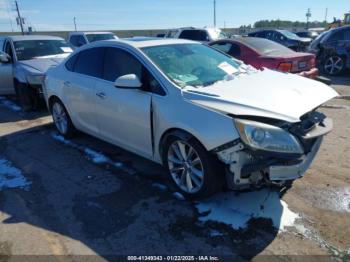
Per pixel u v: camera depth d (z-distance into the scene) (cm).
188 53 420
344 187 368
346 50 1111
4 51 830
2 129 625
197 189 338
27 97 730
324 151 468
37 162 464
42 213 339
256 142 282
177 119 328
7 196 375
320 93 349
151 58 381
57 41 874
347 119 617
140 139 390
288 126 294
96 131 470
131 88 362
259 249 278
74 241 295
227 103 308
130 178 405
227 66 423
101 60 445
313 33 2369
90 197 366
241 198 350
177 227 309
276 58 732
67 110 521
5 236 304
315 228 300
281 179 296
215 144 299
